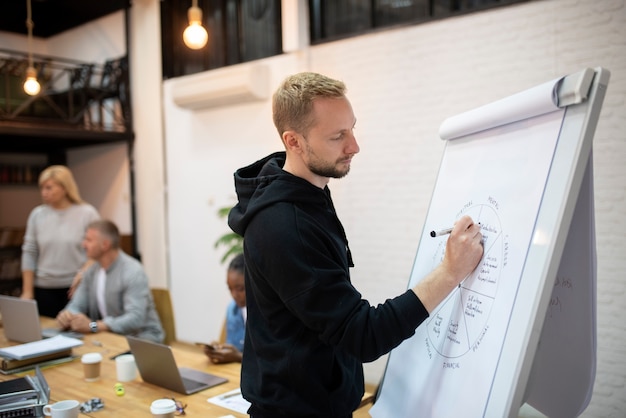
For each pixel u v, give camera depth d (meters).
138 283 3.13
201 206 5.46
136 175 6.07
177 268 5.72
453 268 1.21
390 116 4.07
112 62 6.11
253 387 1.35
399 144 4.04
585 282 1.21
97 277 3.25
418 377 1.40
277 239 1.19
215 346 2.45
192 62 5.52
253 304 1.37
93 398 1.96
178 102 5.26
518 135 1.27
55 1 6.31
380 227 4.17
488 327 1.16
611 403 3.14
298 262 1.17
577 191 1.05
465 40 3.67
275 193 1.25
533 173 1.16
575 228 1.19
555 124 1.14
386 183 4.12
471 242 1.23
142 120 5.95
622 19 3.04
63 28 6.79
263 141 4.90
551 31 3.30
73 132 5.60
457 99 3.73
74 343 2.51
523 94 1.23
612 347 3.13
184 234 5.64
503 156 1.30
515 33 3.44
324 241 1.24
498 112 1.32
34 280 4.21
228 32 5.20
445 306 1.37
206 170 5.39
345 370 1.33
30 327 2.77
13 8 6.41
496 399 1.08
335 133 1.20
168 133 5.74
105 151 6.45
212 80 4.95
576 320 1.25
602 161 3.13
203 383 2.11
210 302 5.44
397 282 4.09
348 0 4.37
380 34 4.10
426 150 3.90
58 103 6.03
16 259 6.15
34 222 4.18
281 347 1.27
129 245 6.11
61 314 3.05
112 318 3.05
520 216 1.16
